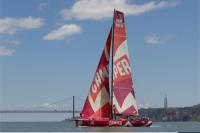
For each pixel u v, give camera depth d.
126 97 109.19
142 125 110.44
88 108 107.88
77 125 108.38
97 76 108.38
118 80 108.75
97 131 101.62
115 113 108.06
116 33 109.12
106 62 108.88
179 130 139.62
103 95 108.50
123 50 109.69
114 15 109.19
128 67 109.94
